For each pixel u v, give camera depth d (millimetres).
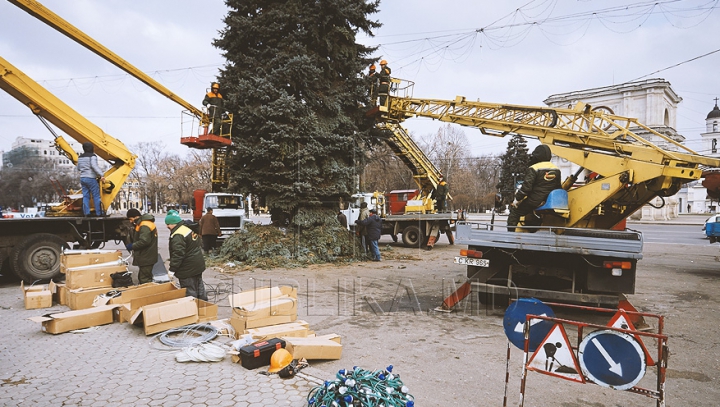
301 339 4488
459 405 3402
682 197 76562
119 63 11680
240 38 12586
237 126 12516
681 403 3518
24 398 3381
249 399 3385
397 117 13500
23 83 8758
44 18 9875
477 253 6434
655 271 10680
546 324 2971
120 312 5527
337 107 12359
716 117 72375
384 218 17000
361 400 2834
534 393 3674
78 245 9406
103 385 3652
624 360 2553
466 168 63969
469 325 5887
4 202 58500
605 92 45375
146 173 73375
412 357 4551
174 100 13328
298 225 12102
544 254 6355
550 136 8383
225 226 16625
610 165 6625
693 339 5266
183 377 3840
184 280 6156
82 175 9023
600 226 7094
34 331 5219
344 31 12391
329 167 12266
